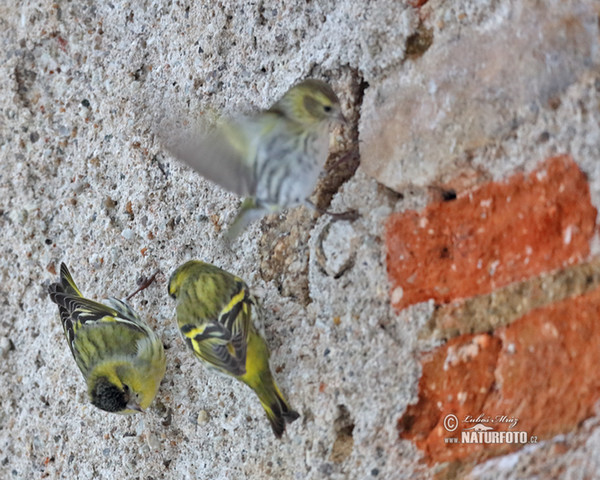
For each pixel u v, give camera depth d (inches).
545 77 207.9
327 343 211.0
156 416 215.8
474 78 209.2
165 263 216.7
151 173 217.5
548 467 206.7
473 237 208.8
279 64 214.2
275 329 212.4
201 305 212.7
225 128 210.4
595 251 206.8
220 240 215.2
